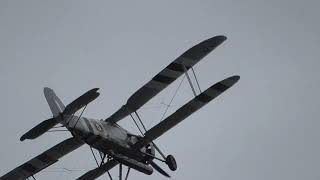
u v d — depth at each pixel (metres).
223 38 94.94
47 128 92.88
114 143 97.69
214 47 95.94
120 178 99.81
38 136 93.00
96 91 88.00
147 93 99.56
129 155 100.06
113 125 99.19
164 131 99.62
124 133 99.88
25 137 92.38
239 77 96.31
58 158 105.94
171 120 98.69
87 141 95.75
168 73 97.94
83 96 88.56
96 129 96.00
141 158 100.94
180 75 98.81
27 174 108.50
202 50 95.94
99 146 97.06
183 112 98.50
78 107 90.31
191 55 96.31
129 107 100.69
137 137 101.44
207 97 97.56
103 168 100.94
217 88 96.81
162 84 99.12
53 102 93.12
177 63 96.94
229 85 96.94
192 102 97.56
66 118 93.00
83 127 94.56
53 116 92.44
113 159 99.88
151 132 99.00
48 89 93.38
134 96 99.19
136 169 101.25
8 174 107.38
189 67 98.44
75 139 101.38
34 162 106.25
